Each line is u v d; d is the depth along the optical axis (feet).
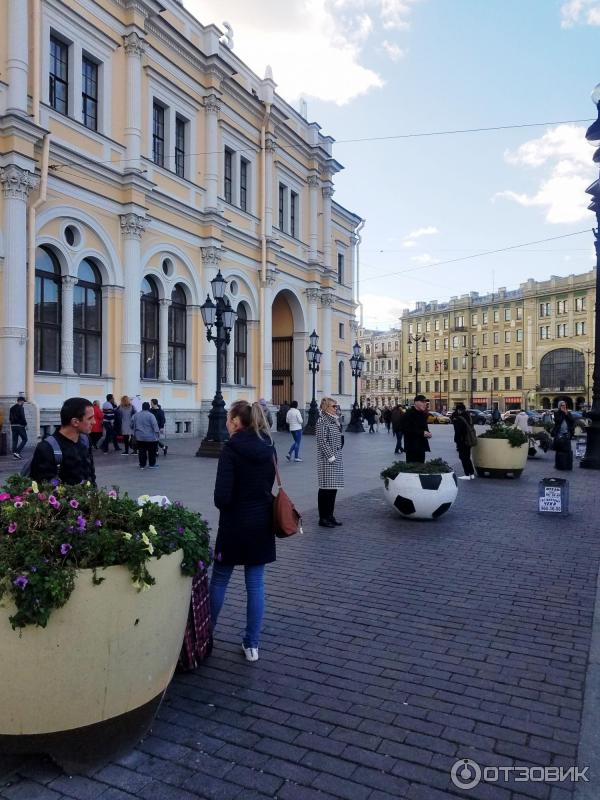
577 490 38.58
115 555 9.25
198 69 82.58
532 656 13.94
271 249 98.89
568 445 49.67
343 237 134.10
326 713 11.39
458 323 304.91
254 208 96.12
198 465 49.98
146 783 9.30
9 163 54.24
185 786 9.24
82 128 63.82
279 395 115.34
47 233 60.29
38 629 8.72
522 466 44.47
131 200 68.80
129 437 59.41
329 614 16.60
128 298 69.51
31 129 55.42
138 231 70.38
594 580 19.67
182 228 79.30
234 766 9.75
